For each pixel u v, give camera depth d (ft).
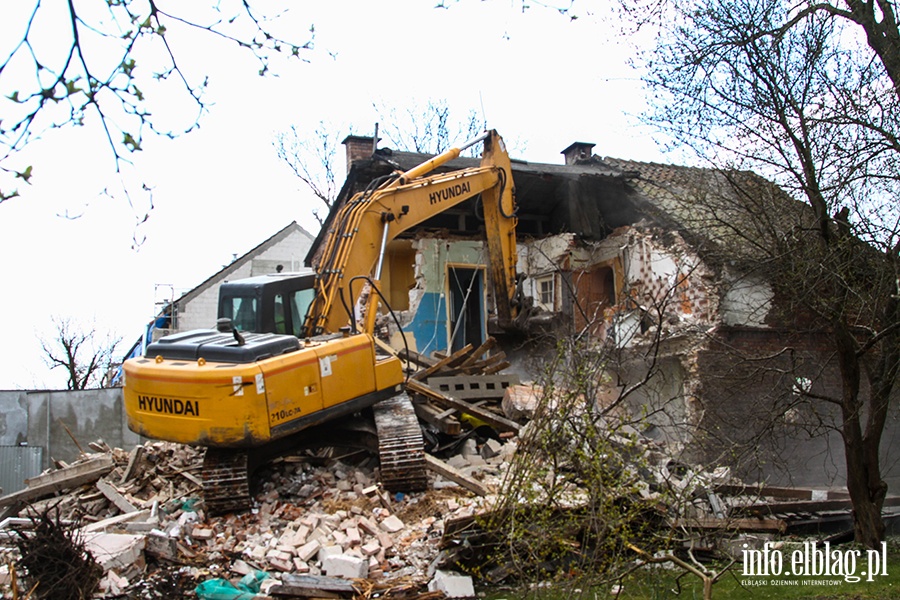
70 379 123.03
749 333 40.42
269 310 30.73
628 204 52.24
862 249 23.91
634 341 43.32
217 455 25.52
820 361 35.19
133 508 27.27
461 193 38.65
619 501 18.21
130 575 21.42
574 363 20.90
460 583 20.48
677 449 30.48
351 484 27.63
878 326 25.16
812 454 39.73
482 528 21.50
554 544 17.24
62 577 19.11
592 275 52.70
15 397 66.59
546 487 18.29
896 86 23.18
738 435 36.09
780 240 25.20
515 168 51.52
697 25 25.18
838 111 23.66
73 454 66.39
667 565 22.18
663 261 45.03
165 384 24.63
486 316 52.95
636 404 37.78
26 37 8.93
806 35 24.26
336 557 21.57
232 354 24.93
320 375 25.68
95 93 9.73
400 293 53.93
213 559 22.75
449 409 33.47
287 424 24.63
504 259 41.39
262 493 27.35
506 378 36.99
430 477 27.76
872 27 23.75
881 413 25.30
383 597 20.35
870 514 25.27
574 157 63.93
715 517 24.98
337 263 31.42
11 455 65.16
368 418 28.48
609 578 16.12
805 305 25.90
